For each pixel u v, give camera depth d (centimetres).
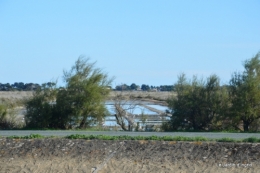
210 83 3997
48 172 2156
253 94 3838
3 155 2397
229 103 3928
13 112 4072
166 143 2403
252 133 3241
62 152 2389
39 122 4016
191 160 2209
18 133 3114
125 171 2114
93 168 2170
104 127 4066
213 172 2056
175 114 3984
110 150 2369
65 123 4038
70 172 2134
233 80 3944
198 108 3953
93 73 4128
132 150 2353
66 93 4062
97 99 4047
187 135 2880
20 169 2205
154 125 4003
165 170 2103
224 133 3206
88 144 2448
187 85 4025
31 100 4056
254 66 3897
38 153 2397
